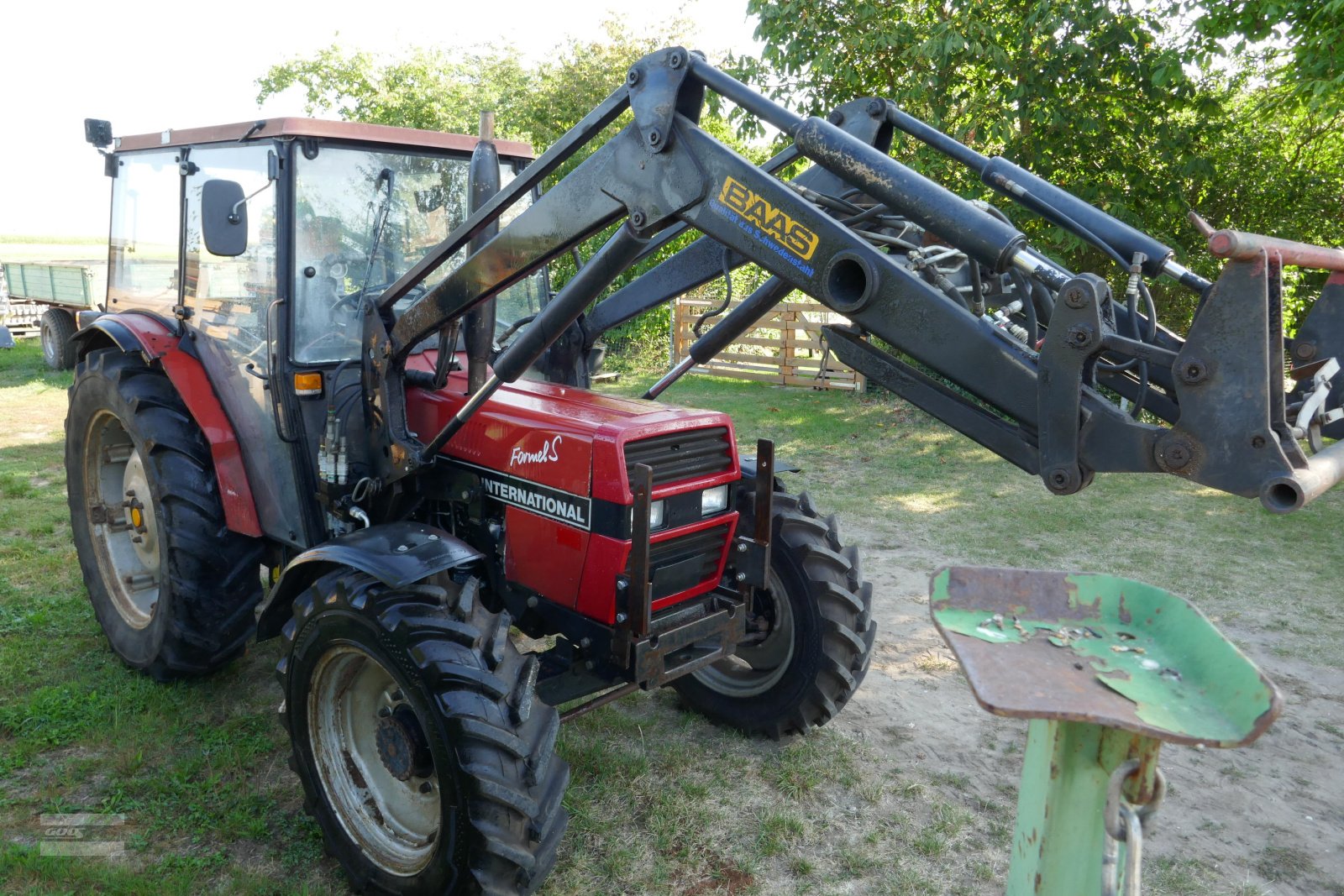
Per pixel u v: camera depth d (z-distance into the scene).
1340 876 3.04
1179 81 9.26
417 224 3.66
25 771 3.41
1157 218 9.84
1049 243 9.65
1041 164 9.97
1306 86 8.41
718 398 11.18
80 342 4.54
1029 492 7.48
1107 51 9.38
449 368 3.31
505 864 2.52
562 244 2.67
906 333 2.10
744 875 2.97
